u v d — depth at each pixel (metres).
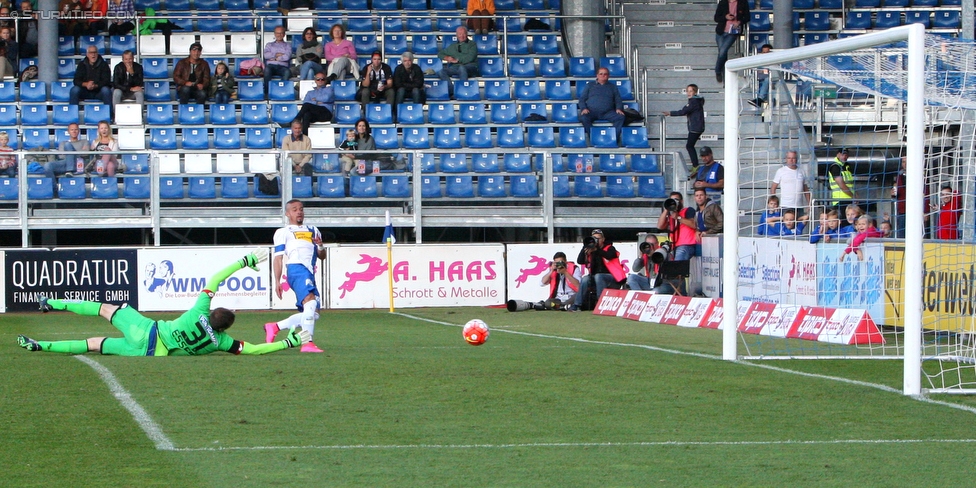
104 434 12.66
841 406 14.79
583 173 40.22
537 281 38.50
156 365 18.44
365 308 37.53
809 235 28.77
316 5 51.69
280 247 21.75
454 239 42.41
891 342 24.16
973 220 25.66
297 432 12.86
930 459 11.47
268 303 37.22
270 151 38.56
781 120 40.50
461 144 43.94
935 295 23.84
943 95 20.08
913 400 15.32
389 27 51.12
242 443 12.22
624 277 35.50
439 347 22.38
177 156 38.25
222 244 42.62
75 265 36.28
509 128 44.28
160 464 11.12
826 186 34.78
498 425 13.38
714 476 10.68
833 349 22.67
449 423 13.48
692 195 40.31
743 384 16.72
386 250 37.69
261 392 15.69
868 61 21.06
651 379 17.22
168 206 38.25
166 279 36.72
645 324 29.80
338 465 11.12
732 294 20.31
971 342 21.80
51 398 15.02
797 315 25.72
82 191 37.69
